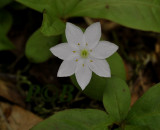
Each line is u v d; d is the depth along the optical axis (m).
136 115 0.09
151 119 0.09
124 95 0.09
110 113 0.09
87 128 0.09
